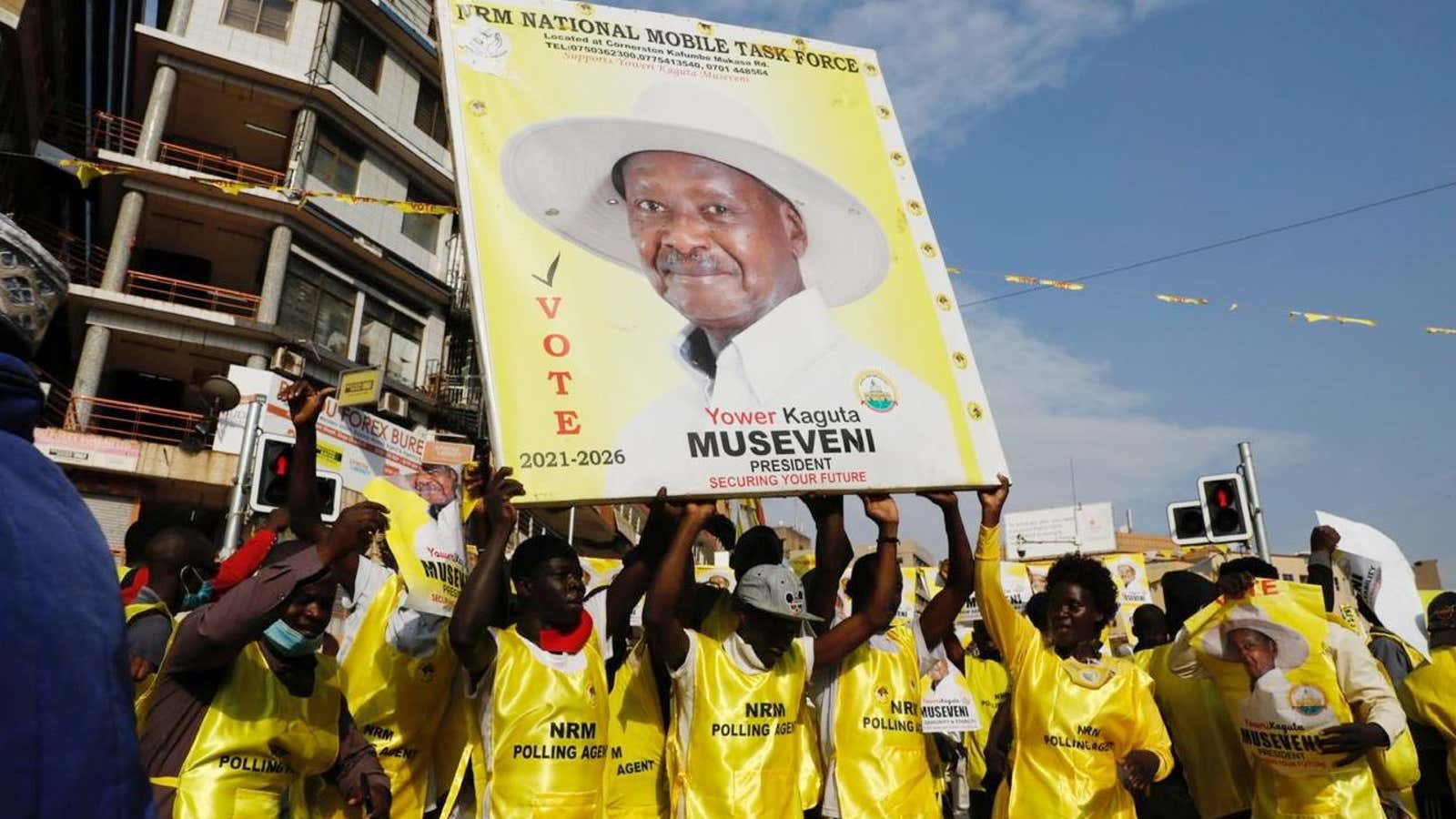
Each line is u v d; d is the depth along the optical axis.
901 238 4.90
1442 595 5.65
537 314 4.07
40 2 18.22
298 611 3.32
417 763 4.21
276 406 19.27
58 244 21.67
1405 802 5.66
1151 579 26.28
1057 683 4.72
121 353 20.95
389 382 23.12
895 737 4.57
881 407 4.47
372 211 23.59
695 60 4.89
